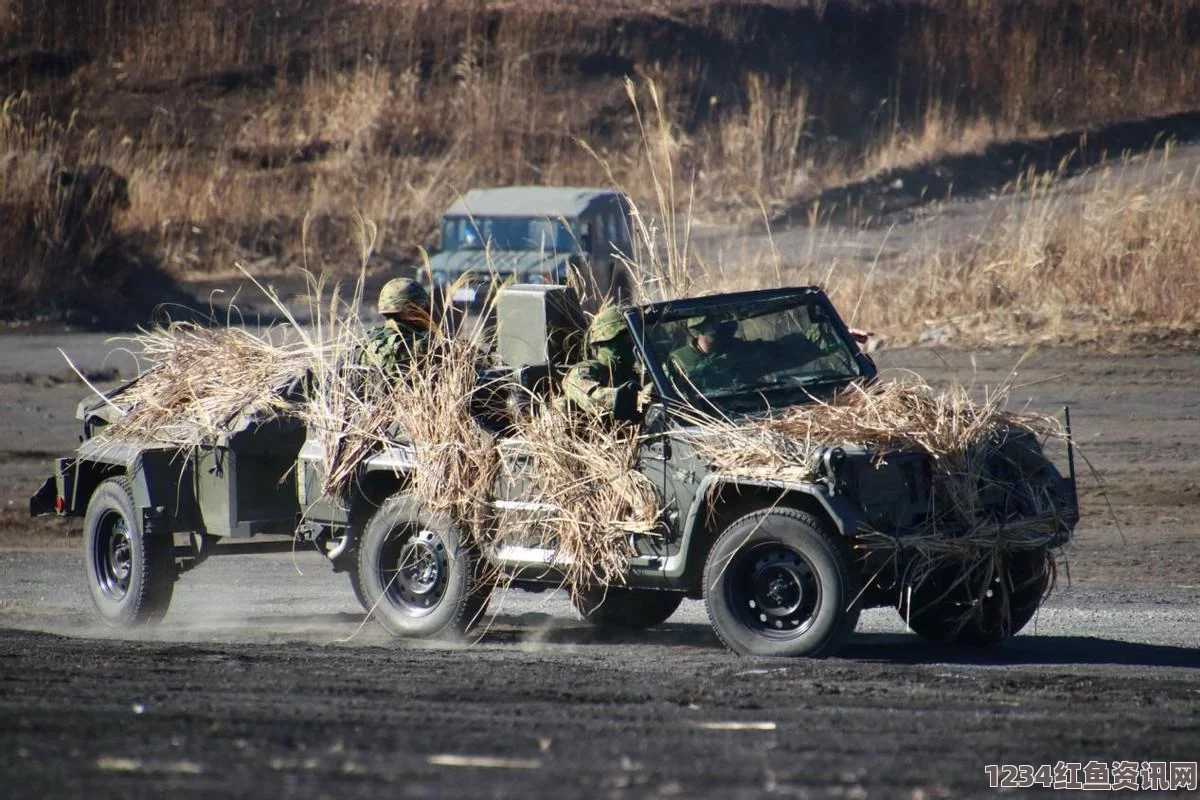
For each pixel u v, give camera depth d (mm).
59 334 106250
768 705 25094
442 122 161750
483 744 21125
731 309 35062
